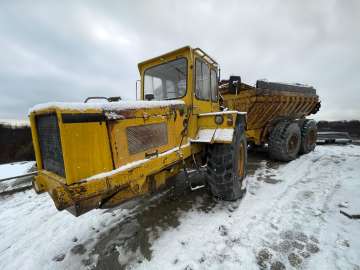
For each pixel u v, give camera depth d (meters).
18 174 5.33
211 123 2.85
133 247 2.12
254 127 5.32
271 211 2.68
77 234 2.43
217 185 2.88
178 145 2.52
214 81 3.51
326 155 5.95
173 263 1.86
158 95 3.08
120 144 1.74
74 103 1.45
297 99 5.88
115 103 1.73
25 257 2.09
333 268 1.70
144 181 1.93
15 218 2.95
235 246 2.03
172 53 2.79
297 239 2.10
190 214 2.71
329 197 2.99
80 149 1.45
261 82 4.75
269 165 5.04
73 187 1.38
